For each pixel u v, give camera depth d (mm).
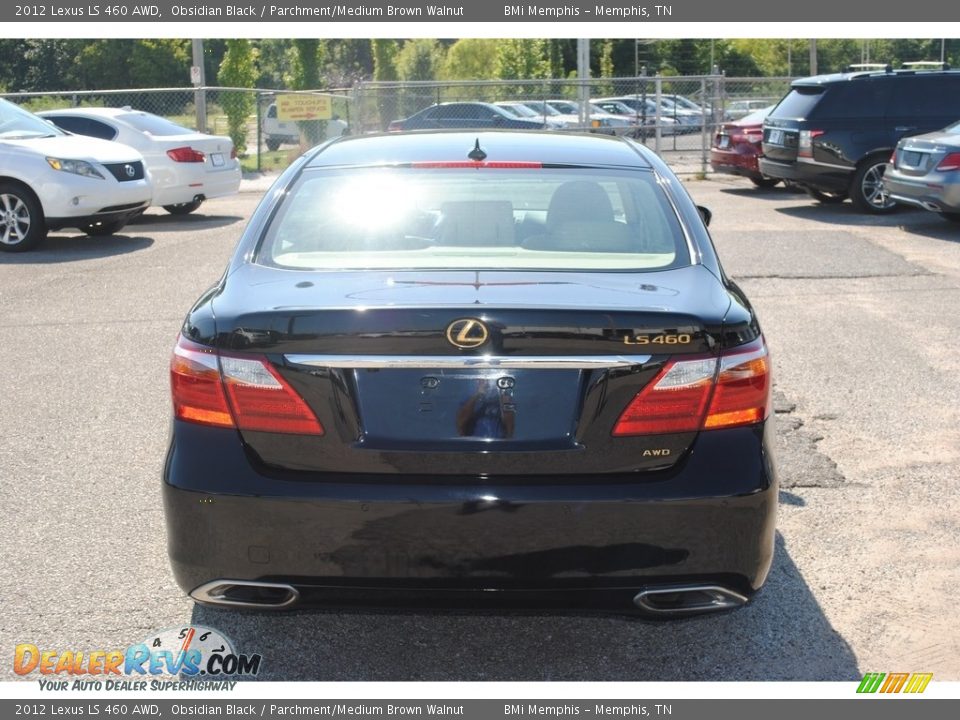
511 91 27438
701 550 2977
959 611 3805
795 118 15023
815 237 12461
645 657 3527
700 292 3203
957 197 12109
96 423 5863
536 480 2955
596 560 2951
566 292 3096
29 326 8148
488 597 2996
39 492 4859
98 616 3734
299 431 2982
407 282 3189
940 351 7297
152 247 12234
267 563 3004
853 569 4117
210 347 3047
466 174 3969
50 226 12078
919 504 4738
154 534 4402
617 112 26406
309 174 4012
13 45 53531
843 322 8148
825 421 5883
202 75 25156
